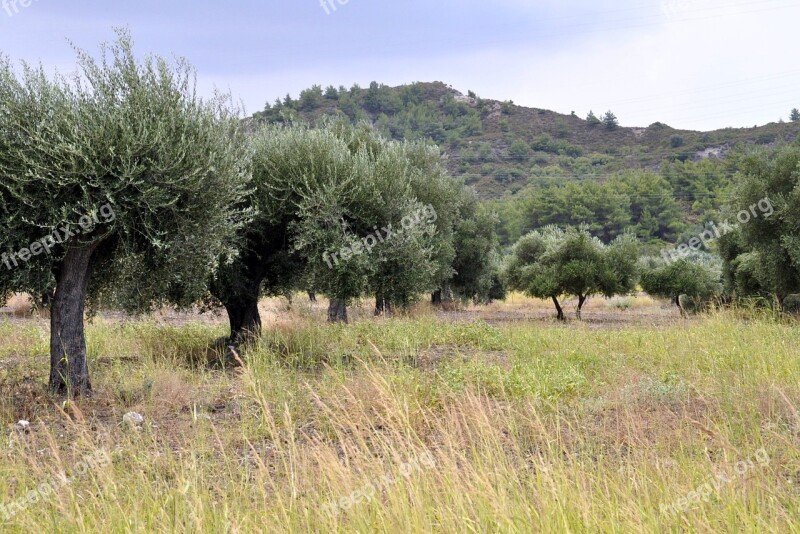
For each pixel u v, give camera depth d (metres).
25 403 7.86
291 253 12.60
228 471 4.96
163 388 8.57
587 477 4.38
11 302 23.30
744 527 3.54
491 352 13.23
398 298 13.41
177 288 11.29
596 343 13.22
